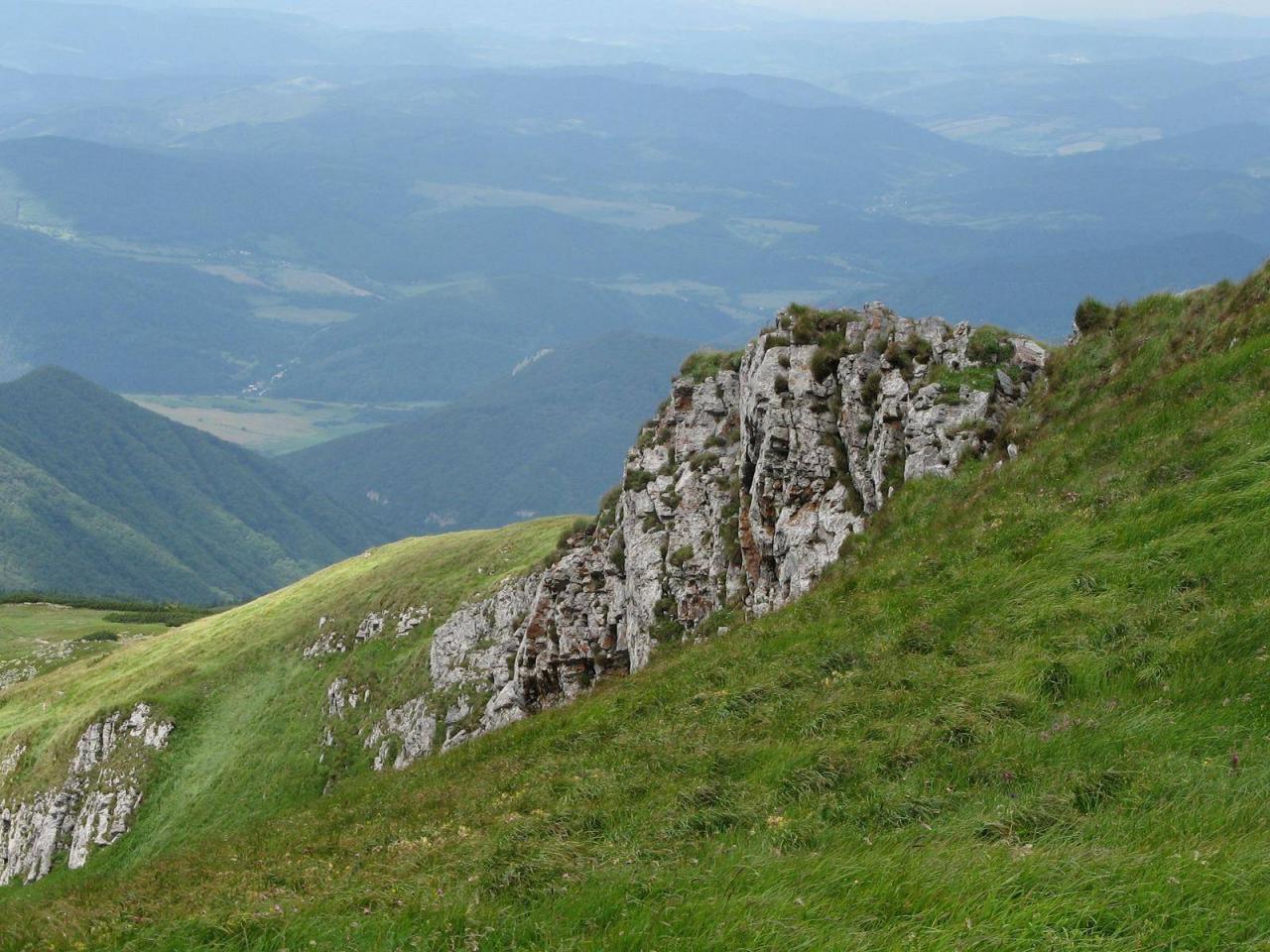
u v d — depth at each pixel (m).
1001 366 40.72
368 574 123.38
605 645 58.59
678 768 22.78
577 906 14.44
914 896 12.82
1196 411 28.22
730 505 52.47
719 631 45.97
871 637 27.11
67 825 109.00
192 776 106.38
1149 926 11.26
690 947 12.55
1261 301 30.38
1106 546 24.88
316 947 14.93
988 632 23.91
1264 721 16.67
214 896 22.50
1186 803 14.61
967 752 18.45
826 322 49.16
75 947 18.02
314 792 99.44
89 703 121.44
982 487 33.69
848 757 19.58
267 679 114.69
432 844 23.02
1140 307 36.91
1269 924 11.00
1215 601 20.72
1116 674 19.72
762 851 16.03
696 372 62.44
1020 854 13.59
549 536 111.75
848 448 44.06
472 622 96.50
